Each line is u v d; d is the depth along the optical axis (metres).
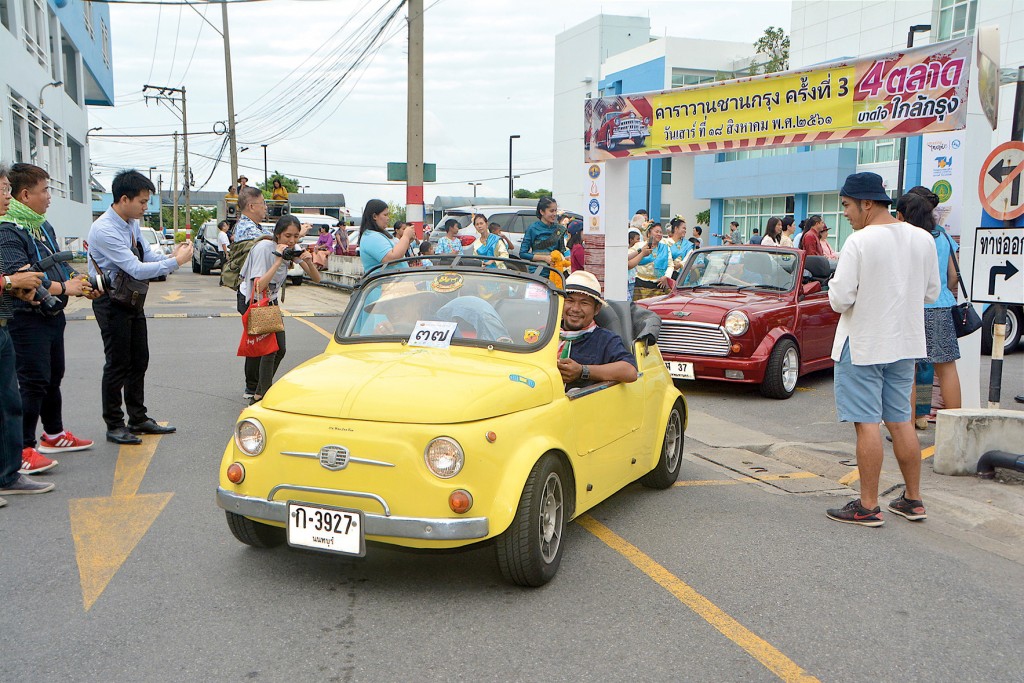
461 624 3.71
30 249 5.59
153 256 6.79
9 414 5.35
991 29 7.50
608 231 10.95
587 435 4.57
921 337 5.04
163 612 3.79
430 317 4.80
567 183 54.66
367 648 3.47
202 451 6.59
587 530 5.03
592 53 51.53
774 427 8.02
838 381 5.20
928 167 7.95
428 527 3.65
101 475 5.92
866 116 8.35
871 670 3.39
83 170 33.34
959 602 4.07
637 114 10.29
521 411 4.05
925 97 7.87
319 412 3.90
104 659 3.35
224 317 15.88
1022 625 3.84
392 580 4.19
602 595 4.05
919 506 5.29
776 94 9.09
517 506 3.80
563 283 5.22
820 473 6.45
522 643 3.54
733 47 45.78
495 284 4.91
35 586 4.05
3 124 19.08
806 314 9.86
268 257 7.87
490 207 24.28
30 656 3.37
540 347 4.58
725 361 9.18
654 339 5.68
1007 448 6.20
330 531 3.78
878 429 5.12
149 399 8.57
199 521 5.01
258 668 3.30
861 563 4.55
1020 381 10.23
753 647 3.55
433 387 3.95
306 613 3.79
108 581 4.12
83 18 33.19
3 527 4.87
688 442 7.37
